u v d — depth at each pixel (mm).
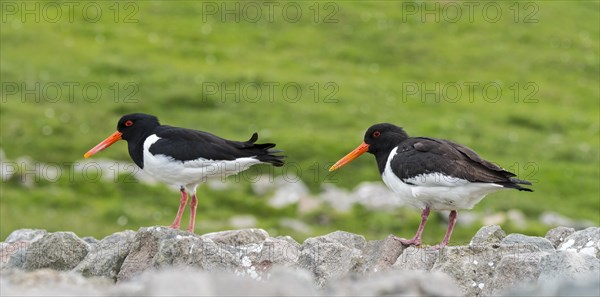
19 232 16203
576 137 35500
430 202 13312
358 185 30406
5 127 32688
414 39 43688
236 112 35438
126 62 38719
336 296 9234
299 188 30109
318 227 27859
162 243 12578
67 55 39062
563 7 48000
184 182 14812
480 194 13047
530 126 36344
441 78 40281
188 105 35844
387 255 12633
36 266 13609
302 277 9773
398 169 13344
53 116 33938
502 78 40656
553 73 41500
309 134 33250
